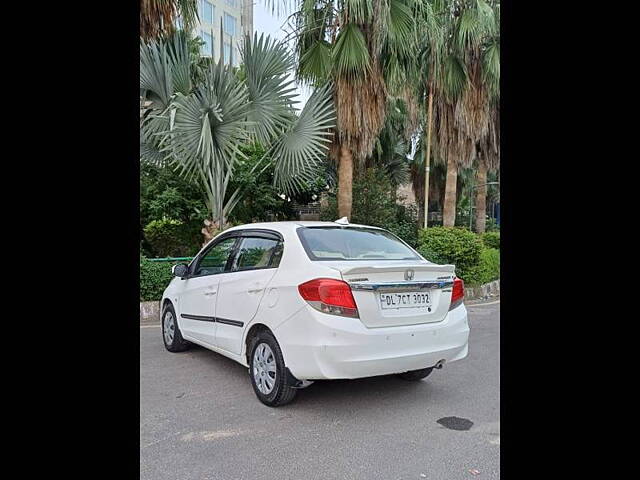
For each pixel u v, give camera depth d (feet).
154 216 34.94
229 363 16.85
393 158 55.42
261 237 14.67
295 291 11.97
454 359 13.03
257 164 35.65
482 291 36.37
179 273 17.51
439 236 36.29
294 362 11.79
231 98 27.30
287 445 10.55
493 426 11.59
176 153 28.53
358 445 10.56
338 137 34.17
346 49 29.53
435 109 44.96
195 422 11.75
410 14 30.09
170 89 28.68
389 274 11.90
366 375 11.44
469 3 38.50
